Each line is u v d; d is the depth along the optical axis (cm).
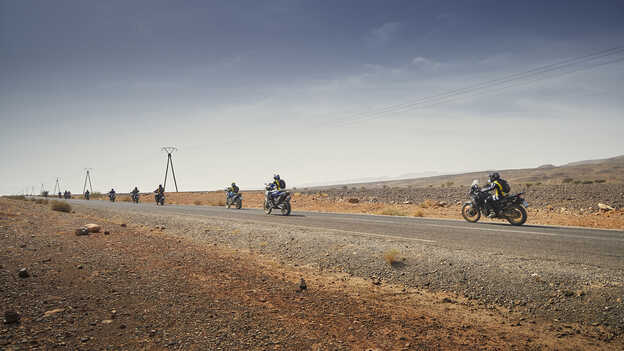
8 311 306
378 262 650
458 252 664
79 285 425
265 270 617
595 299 445
